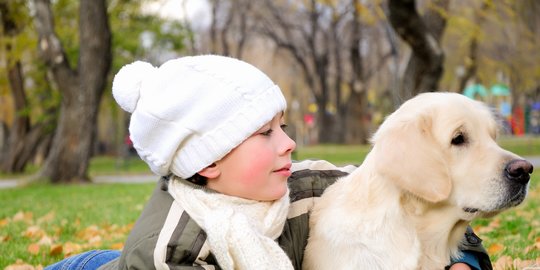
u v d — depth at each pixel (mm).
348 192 3211
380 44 42188
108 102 30250
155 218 2920
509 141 34938
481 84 39156
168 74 2930
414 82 14078
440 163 2959
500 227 6285
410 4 12812
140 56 29109
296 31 45781
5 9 22547
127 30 27766
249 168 2885
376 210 3047
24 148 25703
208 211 2824
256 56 49344
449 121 3012
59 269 3594
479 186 2971
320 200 3371
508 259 4500
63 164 17031
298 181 3457
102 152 57469
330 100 60969
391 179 3020
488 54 32938
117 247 6066
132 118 3047
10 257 5723
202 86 2881
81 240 6770
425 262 3092
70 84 16875
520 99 52500
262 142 2910
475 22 21172
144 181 19656
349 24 40031
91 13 16531
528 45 31172
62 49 16844
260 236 2729
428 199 2916
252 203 2941
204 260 2816
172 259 2770
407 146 2980
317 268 3164
